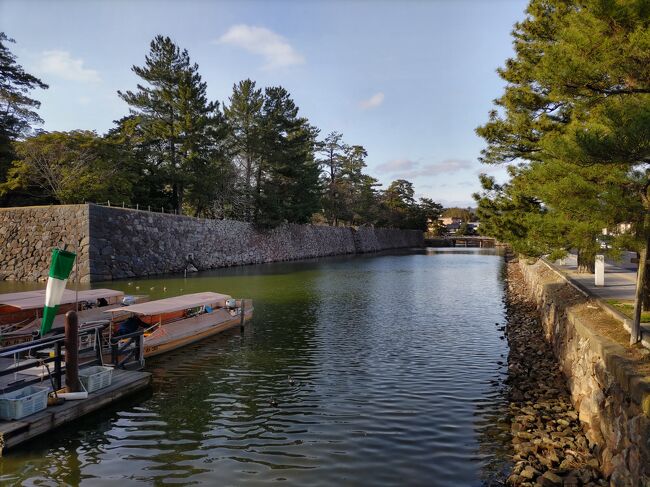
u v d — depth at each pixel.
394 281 42.03
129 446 10.09
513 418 11.04
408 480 8.52
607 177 9.00
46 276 39.28
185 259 50.81
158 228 47.28
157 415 11.80
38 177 45.25
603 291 17.83
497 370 15.28
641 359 8.36
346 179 101.50
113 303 22.77
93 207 39.69
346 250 97.50
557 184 8.91
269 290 35.06
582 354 11.20
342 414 11.71
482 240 135.88
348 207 101.12
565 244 10.38
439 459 9.27
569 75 9.20
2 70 47.25
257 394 13.30
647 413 6.50
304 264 64.25
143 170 53.75
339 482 8.50
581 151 7.79
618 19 8.40
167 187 59.97
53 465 9.29
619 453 7.64
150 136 52.88
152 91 52.34
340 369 15.59
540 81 10.21
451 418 11.33
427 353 17.48
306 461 9.30
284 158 66.00
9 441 9.81
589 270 25.09
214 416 11.71
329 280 42.41
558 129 18.09
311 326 22.45
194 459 9.48
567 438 9.55
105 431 10.86
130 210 44.00
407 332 21.11
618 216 8.38
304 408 12.16
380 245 114.69
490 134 20.86
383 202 127.31
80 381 12.13
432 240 142.50
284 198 70.81
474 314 25.69
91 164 45.19
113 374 13.74
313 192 76.06
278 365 16.14
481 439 10.13
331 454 9.58
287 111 67.62
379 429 10.77
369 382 14.22
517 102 18.86
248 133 64.19
